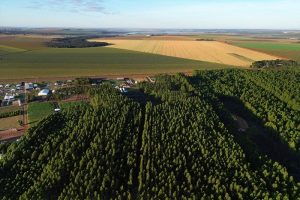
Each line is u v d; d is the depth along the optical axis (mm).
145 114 143875
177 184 97500
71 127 130500
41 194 92562
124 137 122688
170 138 121500
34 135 125000
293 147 126312
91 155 108812
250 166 108562
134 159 106688
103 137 120000
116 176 100188
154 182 97312
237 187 93625
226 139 121625
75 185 95562
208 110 150625
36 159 111250
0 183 99938
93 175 99125
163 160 106438
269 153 128125
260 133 143750
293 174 114000
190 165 106312
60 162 104438
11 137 139875
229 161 106812
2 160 111562
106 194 94000
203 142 117562
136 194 94812
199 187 96000
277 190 96438
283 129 139250
